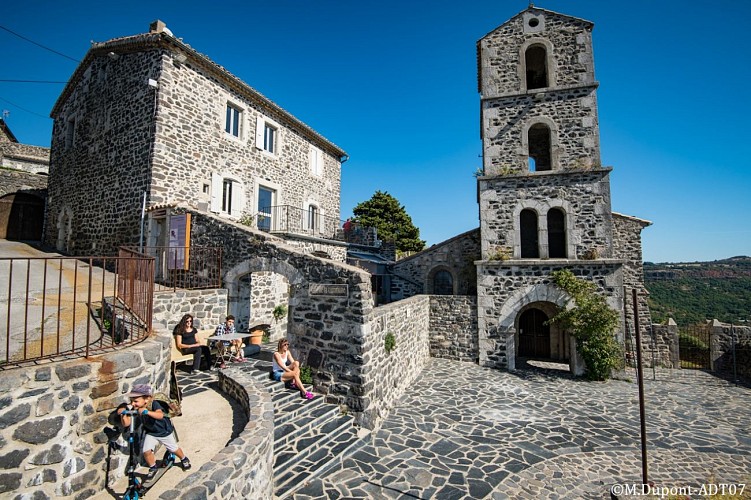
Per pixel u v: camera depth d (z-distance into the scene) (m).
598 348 11.05
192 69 12.12
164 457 4.24
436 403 9.00
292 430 6.14
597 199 12.09
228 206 13.48
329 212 19.61
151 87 11.26
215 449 4.88
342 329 7.45
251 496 4.18
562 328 12.09
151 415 3.93
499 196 12.98
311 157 18.03
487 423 7.84
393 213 33.81
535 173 12.59
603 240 11.88
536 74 15.68
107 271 10.86
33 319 5.73
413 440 6.98
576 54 12.82
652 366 12.70
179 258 10.41
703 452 6.68
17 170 18.02
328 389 7.51
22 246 14.34
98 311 6.51
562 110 12.73
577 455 6.52
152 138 11.01
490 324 12.55
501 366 12.30
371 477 5.68
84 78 14.38
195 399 6.67
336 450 6.20
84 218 13.30
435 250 16.31
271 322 12.04
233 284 9.71
